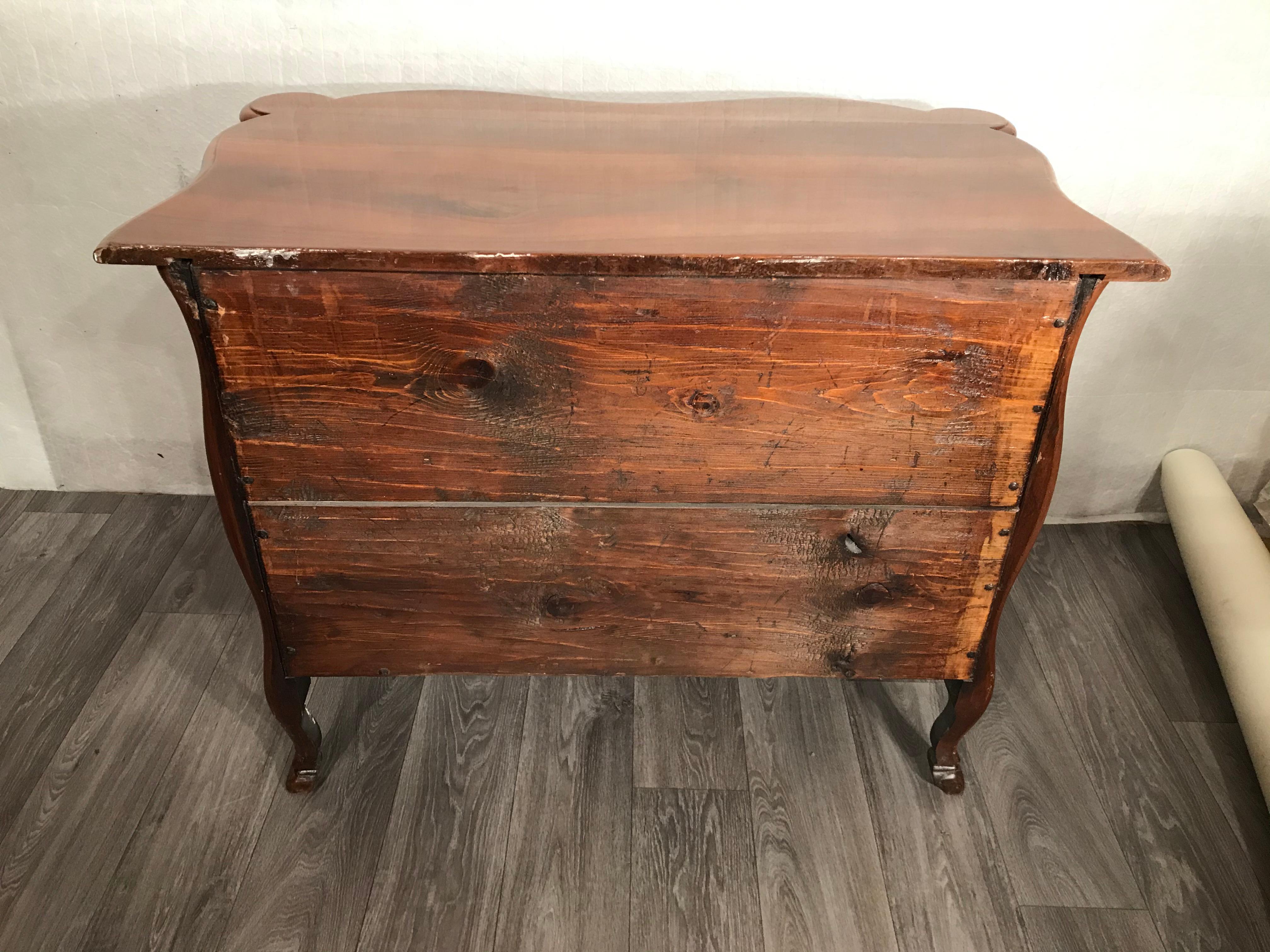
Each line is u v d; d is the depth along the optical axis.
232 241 0.84
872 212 0.95
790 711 1.42
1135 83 1.32
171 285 0.86
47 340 1.57
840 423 0.96
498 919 1.15
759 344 0.90
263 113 1.20
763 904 1.17
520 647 1.14
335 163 1.04
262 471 0.98
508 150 1.10
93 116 1.35
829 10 1.27
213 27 1.28
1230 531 1.54
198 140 1.38
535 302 0.88
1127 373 1.60
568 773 1.32
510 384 0.93
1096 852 1.24
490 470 0.99
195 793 1.28
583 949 1.13
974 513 1.02
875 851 1.24
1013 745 1.38
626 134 1.17
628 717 1.41
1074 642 1.55
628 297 0.87
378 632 1.12
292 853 1.21
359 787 1.30
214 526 1.72
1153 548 1.74
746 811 1.28
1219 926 1.16
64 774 1.29
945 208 0.97
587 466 0.99
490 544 1.04
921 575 1.07
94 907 1.14
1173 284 1.49
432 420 0.95
